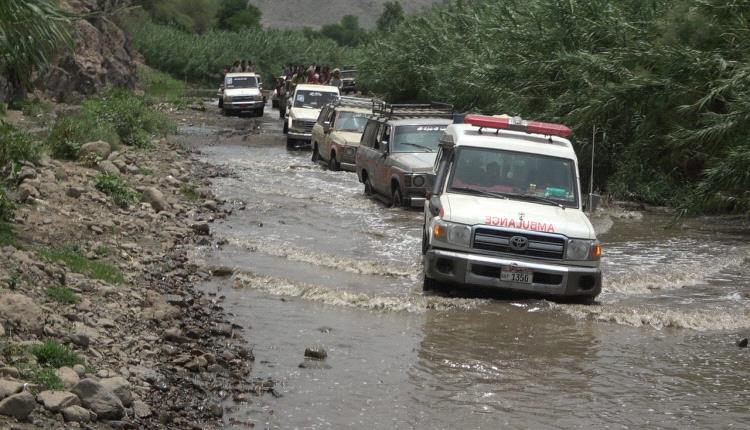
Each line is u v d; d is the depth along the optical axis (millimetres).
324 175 24281
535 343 9922
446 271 11586
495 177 12555
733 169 17438
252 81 48125
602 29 23234
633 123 22062
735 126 17875
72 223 13570
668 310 11367
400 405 7891
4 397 6523
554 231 11508
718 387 8633
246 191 20594
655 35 21625
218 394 7914
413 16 43031
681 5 20734
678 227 18281
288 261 13570
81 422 6605
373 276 12914
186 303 10688
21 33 10477
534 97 24828
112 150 23938
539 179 12531
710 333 10594
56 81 35938
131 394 7336
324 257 13664
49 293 9406
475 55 30219
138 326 9422
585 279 11578
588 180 23109
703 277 13625
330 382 8406
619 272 13734
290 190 21094
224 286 11898
